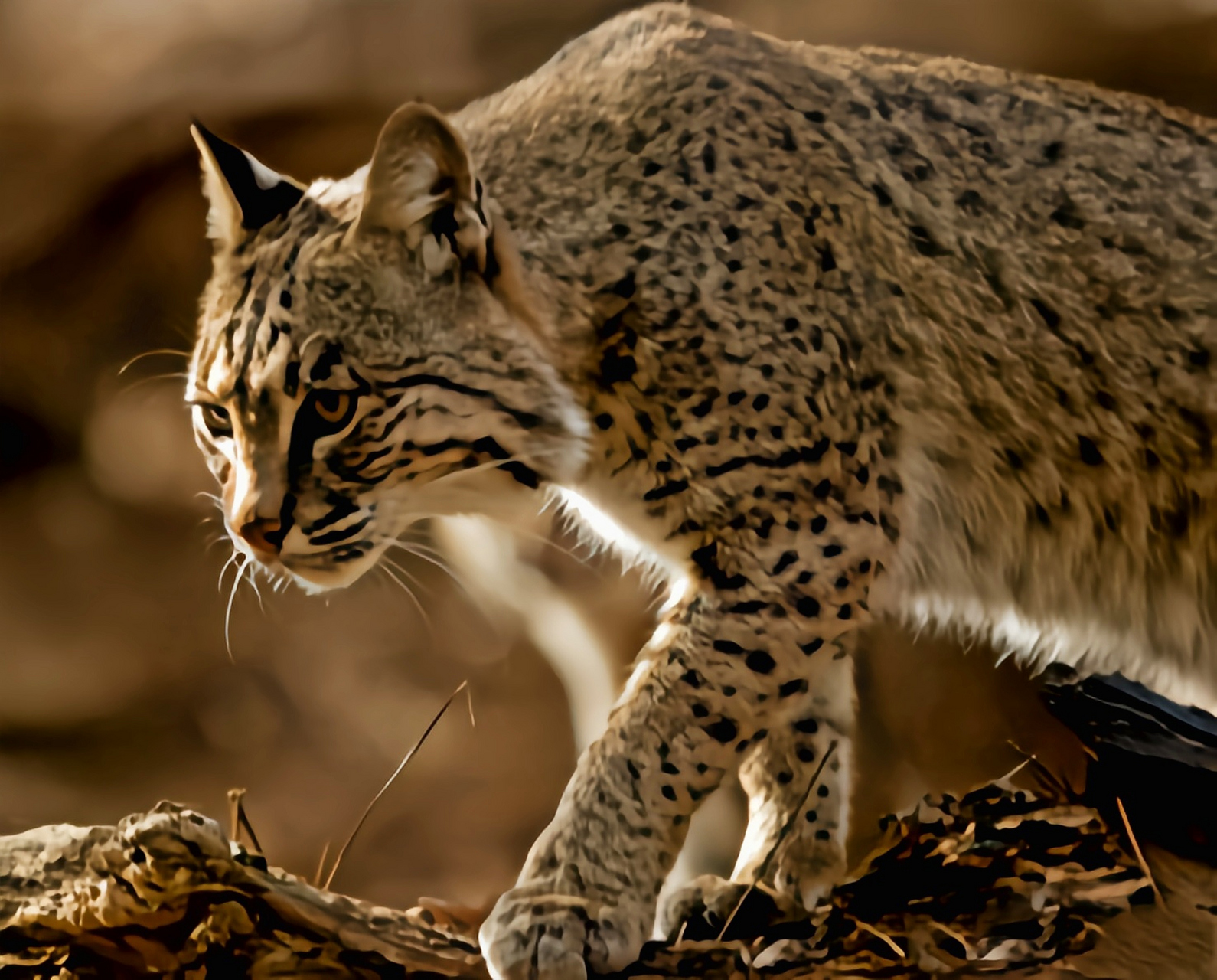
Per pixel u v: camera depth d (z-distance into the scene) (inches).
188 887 257.4
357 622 400.5
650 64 260.7
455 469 259.1
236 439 258.8
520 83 262.1
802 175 259.9
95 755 371.2
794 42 262.2
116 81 496.7
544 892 258.2
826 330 259.4
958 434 261.1
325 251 258.1
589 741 280.8
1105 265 261.3
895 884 260.4
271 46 487.5
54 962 257.8
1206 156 262.2
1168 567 262.2
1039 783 263.9
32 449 466.9
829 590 259.4
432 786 346.6
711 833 273.0
